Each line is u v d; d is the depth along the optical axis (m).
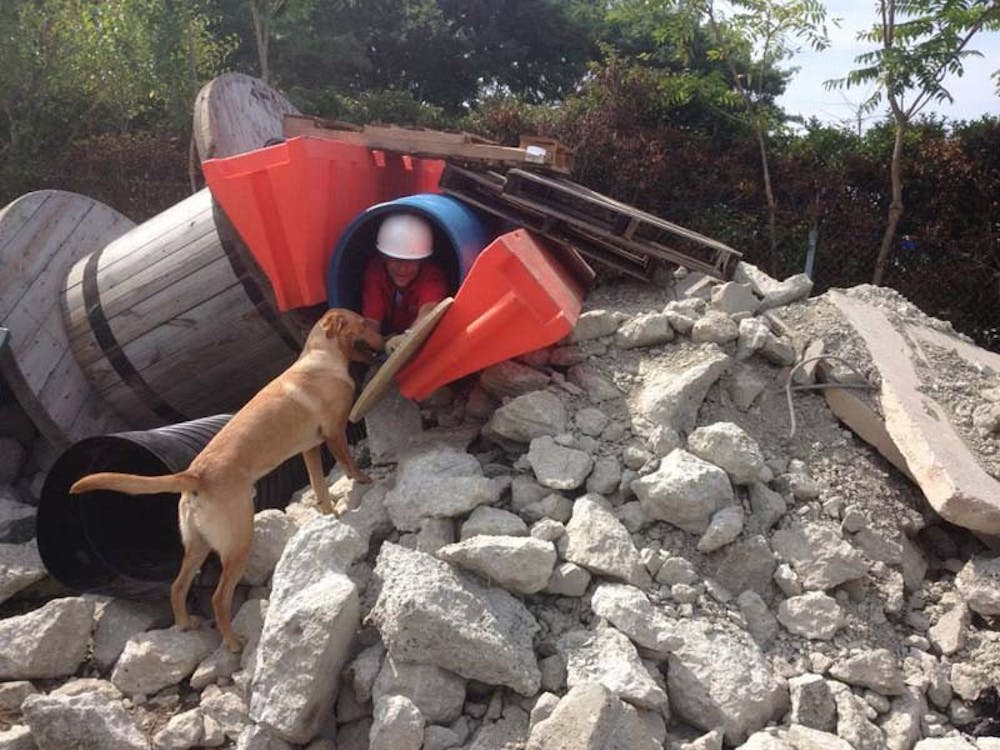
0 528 3.77
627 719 2.32
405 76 20.03
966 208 6.52
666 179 6.82
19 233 4.23
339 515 3.16
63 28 8.33
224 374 4.18
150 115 9.12
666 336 3.50
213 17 11.46
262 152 3.59
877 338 3.70
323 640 2.44
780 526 3.01
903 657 2.80
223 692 2.74
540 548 2.67
